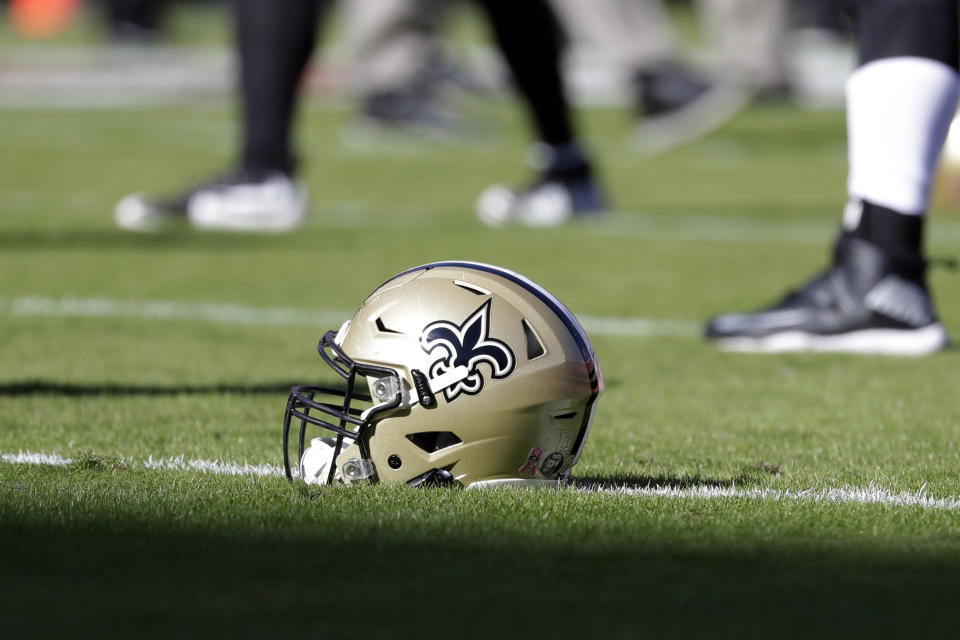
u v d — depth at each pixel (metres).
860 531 9.07
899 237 18.53
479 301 10.03
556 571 7.84
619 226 34.09
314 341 19.30
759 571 7.94
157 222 32.03
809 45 111.12
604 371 17.62
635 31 54.34
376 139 53.84
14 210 34.00
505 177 44.47
